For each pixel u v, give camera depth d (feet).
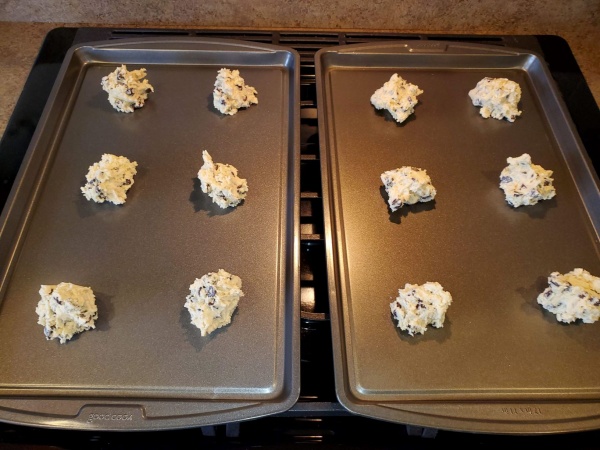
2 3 3.19
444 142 2.81
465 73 3.14
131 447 1.99
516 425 1.89
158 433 2.04
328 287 2.19
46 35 3.15
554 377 2.10
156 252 2.38
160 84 3.00
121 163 2.59
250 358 2.10
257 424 2.06
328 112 2.90
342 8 3.23
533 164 2.71
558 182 2.69
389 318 2.21
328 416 2.08
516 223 2.53
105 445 2.00
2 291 2.25
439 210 2.56
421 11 3.26
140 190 2.58
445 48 3.10
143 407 1.90
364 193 2.59
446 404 1.95
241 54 3.06
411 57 3.10
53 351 2.10
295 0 3.17
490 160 2.76
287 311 2.21
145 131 2.80
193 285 2.20
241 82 2.90
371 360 2.10
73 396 2.00
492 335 2.19
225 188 2.47
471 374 2.09
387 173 2.57
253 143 2.76
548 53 3.22
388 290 2.29
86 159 2.68
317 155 2.78
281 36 3.21
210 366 2.08
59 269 2.32
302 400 2.05
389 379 2.05
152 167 2.66
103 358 2.09
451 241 2.46
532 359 2.14
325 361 2.16
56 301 2.10
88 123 2.82
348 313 2.22
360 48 3.06
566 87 3.08
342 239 2.43
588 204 2.60
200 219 2.49
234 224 2.48
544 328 2.22
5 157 2.66
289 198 2.54
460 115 2.93
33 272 2.31
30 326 2.16
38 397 1.98
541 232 2.51
